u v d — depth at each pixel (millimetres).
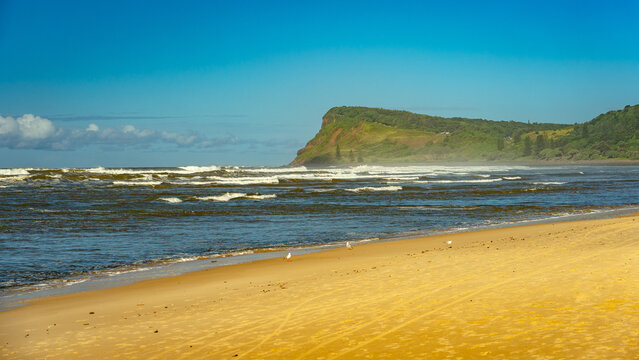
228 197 48875
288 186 72125
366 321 9008
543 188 62969
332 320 9211
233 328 9086
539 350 6945
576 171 145000
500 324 8242
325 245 21484
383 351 7434
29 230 26016
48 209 37719
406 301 10164
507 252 15734
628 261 12109
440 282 11695
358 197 50969
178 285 13734
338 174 116500
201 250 20391
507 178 91875
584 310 8555
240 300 11422
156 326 9469
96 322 9969
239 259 18172
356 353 7434
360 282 12461
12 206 40094
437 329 8258
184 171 121375
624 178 93375
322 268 15453
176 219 31750
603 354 6590
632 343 6891
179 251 20156
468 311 9125
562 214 33188
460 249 17688
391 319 9016
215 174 107750
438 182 82062
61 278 15070
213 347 8078
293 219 31812
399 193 56344
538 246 16703
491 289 10578
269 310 10258
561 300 9273
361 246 20516
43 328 9625
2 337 9062
